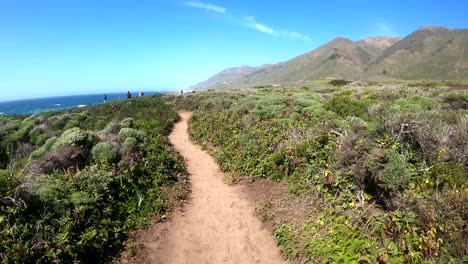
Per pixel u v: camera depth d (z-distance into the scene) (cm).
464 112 1159
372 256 465
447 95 1681
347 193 644
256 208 753
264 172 931
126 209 696
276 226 650
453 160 648
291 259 544
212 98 2711
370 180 619
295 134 1041
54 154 852
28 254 456
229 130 1414
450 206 479
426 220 484
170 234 656
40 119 2009
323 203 667
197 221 718
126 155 909
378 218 532
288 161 891
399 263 437
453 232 447
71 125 1823
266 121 1341
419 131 718
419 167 649
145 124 1692
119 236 613
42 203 552
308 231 596
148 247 602
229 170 1045
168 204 777
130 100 3005
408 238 470
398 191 568
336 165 716
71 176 707
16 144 1548
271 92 3253
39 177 665
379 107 1249
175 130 1830
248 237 641
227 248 610
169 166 1012
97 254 546
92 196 645
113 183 743
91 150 917
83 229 568
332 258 495
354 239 506
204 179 996
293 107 1506
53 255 474
